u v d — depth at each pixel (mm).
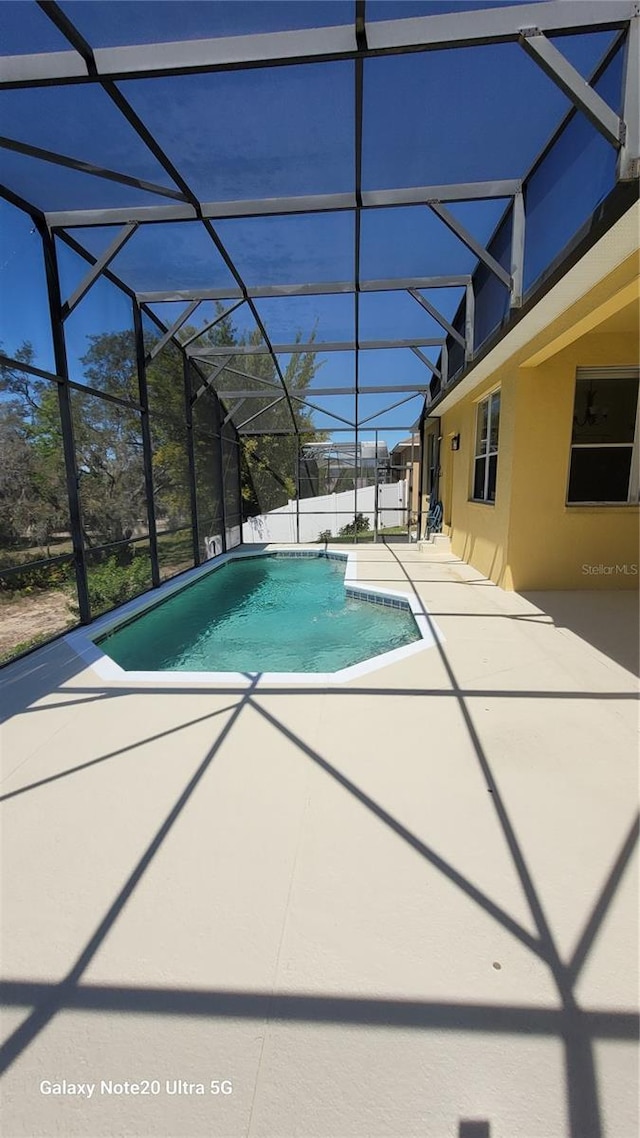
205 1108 1161
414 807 2188
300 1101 1168
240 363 9773
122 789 2369
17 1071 1244
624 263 3312
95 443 5895
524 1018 1325
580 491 5773
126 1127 1132
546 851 1918
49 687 3588
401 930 1595
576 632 4480
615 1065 1215
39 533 5000
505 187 4363
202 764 2562
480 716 2994
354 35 2734
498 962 1481
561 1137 1089
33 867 1896
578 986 1404
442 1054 1250
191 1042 1294
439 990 1404
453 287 6332
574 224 3553
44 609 5176
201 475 9711
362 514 14766
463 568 7945
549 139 3740
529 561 5902
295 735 2824
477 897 1713
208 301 6980
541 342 4816
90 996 1415
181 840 2021
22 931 1626
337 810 2182
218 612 6949
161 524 7863
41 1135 1126
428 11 2637
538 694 3273
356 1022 1328
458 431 8992
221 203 4559
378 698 3262
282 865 1878
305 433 12430
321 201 4488
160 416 7727
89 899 1744
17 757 2666
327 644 5602
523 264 4457
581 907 1665
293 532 13812
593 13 2545
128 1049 1284
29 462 4855
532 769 2455
